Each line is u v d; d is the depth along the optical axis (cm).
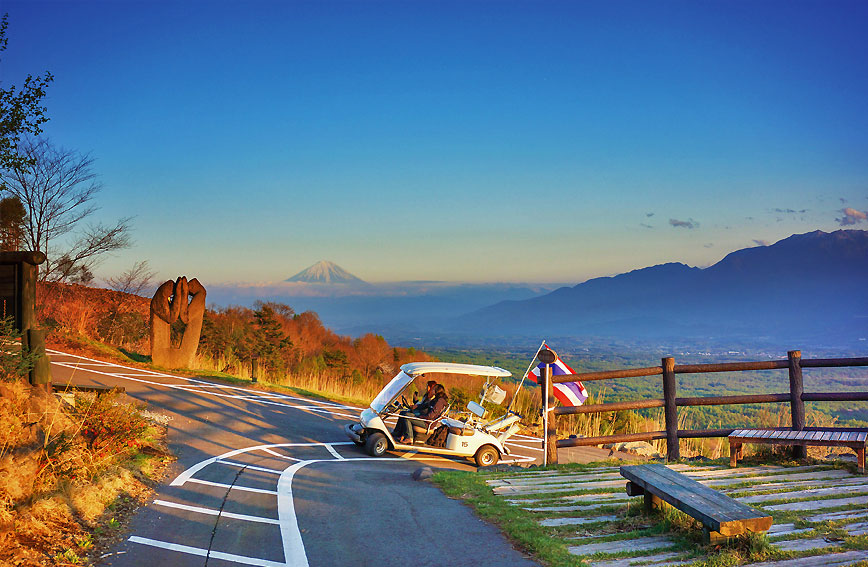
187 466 930
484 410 1254
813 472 788
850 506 636
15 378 754
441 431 1236
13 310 841
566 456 1364
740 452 900
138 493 754
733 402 920
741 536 531
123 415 899
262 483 867
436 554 579
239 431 1273
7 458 626
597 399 1764
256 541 620
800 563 490
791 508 636
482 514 696
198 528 653
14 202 1939
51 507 615
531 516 673
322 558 574
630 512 659
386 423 1381
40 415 756
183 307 1983
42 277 2084
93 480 725
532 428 1295
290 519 695
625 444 1447
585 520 654
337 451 1212
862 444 767
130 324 2280
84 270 2167
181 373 1906
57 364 1734
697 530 580
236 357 2625
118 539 604
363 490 836
